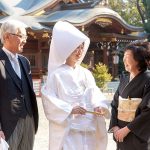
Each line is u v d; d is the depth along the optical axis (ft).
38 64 80.64
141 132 12.87
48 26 78.89
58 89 14.11
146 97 12.80
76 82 14.29
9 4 89.61
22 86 14.39
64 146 13.96
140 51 13.20
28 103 14.57
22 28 14.15
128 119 13.28
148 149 12.87
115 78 90.99
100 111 14.34
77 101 14.16
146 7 88.58
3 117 13.85
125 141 13.30
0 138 13.19
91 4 85.25
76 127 14.21
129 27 88.79
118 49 95.50
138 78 13.24
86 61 92.63
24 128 14.30
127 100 13.26
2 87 13.87
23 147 14.40
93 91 14.66
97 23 82.07
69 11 85.30
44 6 86.07
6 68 14.08
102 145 14.84
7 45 14.29
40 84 60.80
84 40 14.07
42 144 26.20
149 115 12.73
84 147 14.28
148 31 89.86
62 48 13.97
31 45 80.38
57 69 14.29
